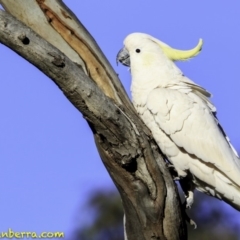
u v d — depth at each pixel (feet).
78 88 42.57
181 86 55.52
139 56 56.75
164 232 46.16
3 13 41.14
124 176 45.42
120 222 94.73
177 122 53.42
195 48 56.54
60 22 47.44
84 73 43.50
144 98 55.52
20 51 41.57
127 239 47.37
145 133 46.62
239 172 53.31
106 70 47.75
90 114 43.50
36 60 41.75
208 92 55.72
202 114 54.03
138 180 45.34
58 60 41.70
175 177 55.52
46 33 47.39
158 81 55.83
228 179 53.47
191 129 53.42
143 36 57.47
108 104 43.37
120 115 43.80
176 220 46.03
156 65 56.29
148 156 45.01
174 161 54.54
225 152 53.57
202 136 53.42
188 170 54.60
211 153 53.36
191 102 54.19
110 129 43.96
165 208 45.65
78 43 47.57
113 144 44.52
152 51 56.65
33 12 47.26
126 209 46.44
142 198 45.44
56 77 42.27
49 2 47.34
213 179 53.67
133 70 56.85
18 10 47.19
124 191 45.83
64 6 47.67
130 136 44.39
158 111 53.62
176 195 45.88
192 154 53.67
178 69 57.00
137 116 47.88
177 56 56.85
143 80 56.08
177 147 54.08
